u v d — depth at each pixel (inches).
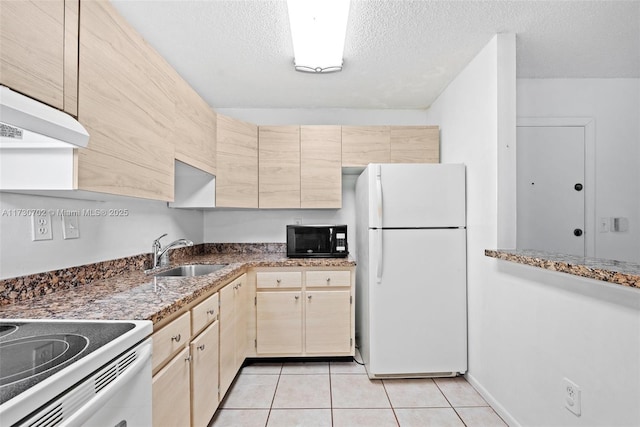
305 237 112.5
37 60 35.8
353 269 103.1
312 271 102.7
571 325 54.8
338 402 80.8
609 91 104.0
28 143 40.0
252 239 128.5
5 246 47.5
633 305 44.3
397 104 123.6
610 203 103.8
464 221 93.1
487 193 81.6
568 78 103.8
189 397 55.7
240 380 92.4
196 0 64.3
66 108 39.7
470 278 91.0
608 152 104.0
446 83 105.0
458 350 92.4
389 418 74.2
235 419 73.8
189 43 80.2
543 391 61.6
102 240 68.9
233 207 107.9
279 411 77.0
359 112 127.8
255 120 127.3
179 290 57.2
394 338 91.7
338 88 108.3
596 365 49.9
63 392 26.9
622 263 51.5
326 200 115.5
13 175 41.6
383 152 115.6
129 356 36.4
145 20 70.7
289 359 105.5
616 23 72.8
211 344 66.9
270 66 92.4
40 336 35.6
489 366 80.8
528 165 103.9
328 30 71.2
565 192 104.1
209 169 94.1
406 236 92.1
